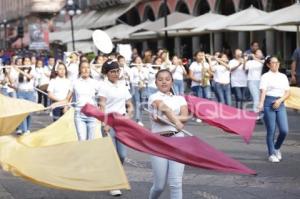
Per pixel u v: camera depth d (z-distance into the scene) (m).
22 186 11.59
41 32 55.88
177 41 46.66
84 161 8.04
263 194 10.48
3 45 98.94
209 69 21.81
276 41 37.50
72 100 12.40
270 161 13.40
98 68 20.80
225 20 28.14
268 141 13.41
